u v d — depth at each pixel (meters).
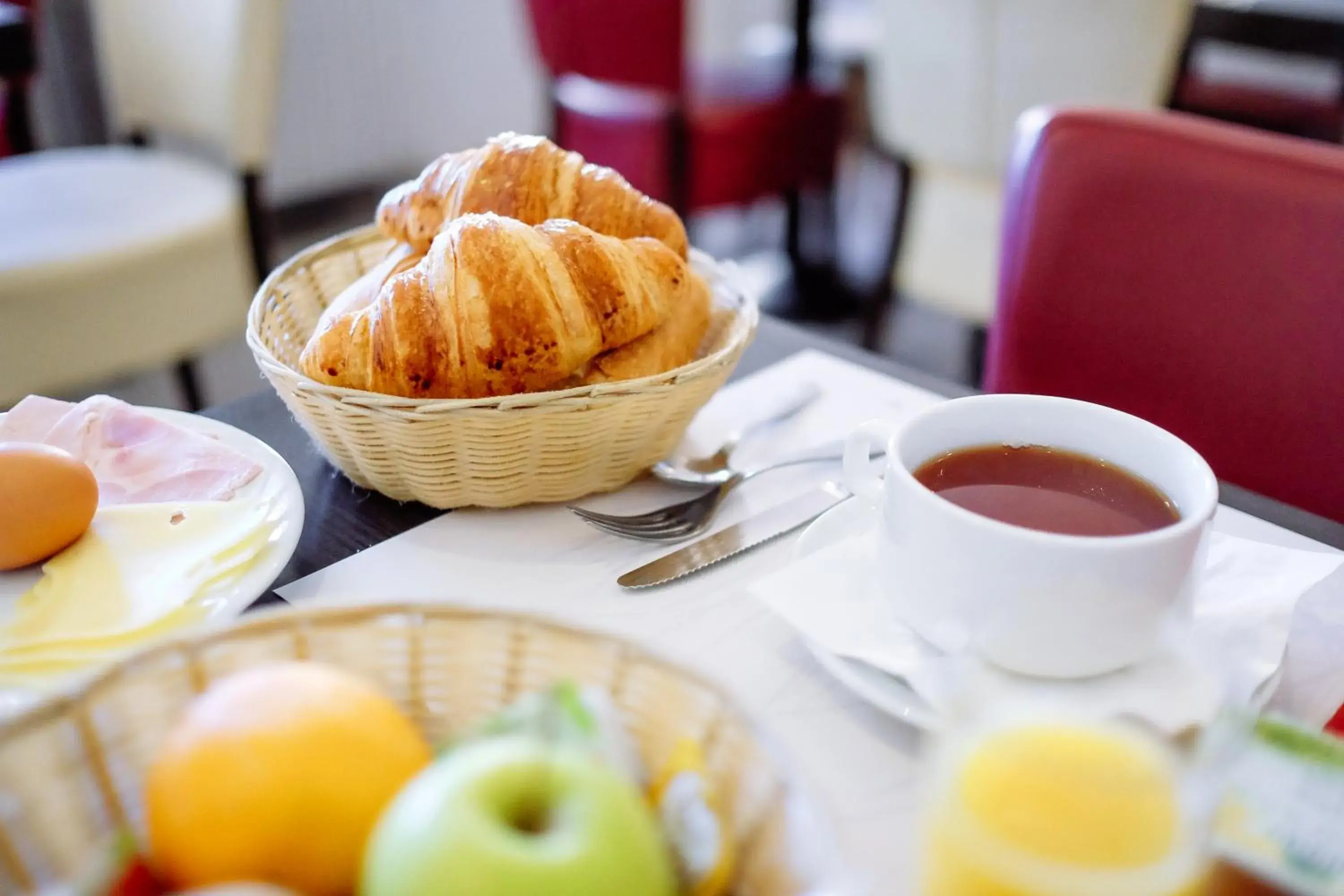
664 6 1.48
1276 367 0.62
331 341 0.49
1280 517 0.52
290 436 0.57
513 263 0.49
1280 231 0.60
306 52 2.15
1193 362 0.64
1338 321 0.59
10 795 0.31
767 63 1.92
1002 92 1.30
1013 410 0.43
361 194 2.39
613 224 0.58
